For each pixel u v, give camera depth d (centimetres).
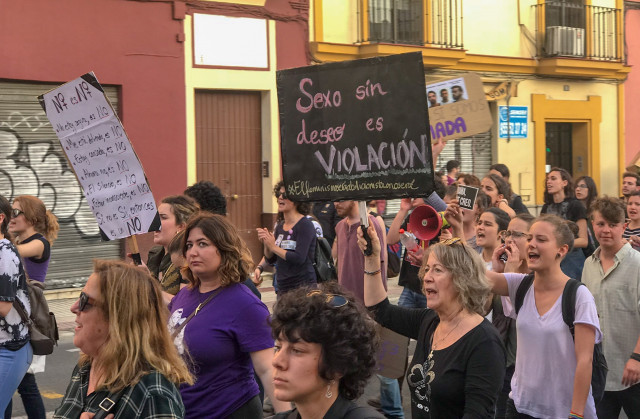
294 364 263
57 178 1270
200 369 410
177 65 1362
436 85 791
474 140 1778
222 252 419
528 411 459
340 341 261
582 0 1914
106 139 538
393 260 754
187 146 1376
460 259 386
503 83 1786
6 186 1223
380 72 435
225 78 1414
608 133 2002
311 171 460
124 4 1306
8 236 588
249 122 1470
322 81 453
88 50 1278
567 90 1916
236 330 411
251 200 1477
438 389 381
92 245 1303
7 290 516
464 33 1731
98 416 303
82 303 312
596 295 573
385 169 437
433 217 534
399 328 423
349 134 446
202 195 637
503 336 548
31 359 548
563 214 933
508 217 626
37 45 1234
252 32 1440
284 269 758
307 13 1503
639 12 2052
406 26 1627
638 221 786
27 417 671
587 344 439
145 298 314
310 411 268
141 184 533
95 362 318
